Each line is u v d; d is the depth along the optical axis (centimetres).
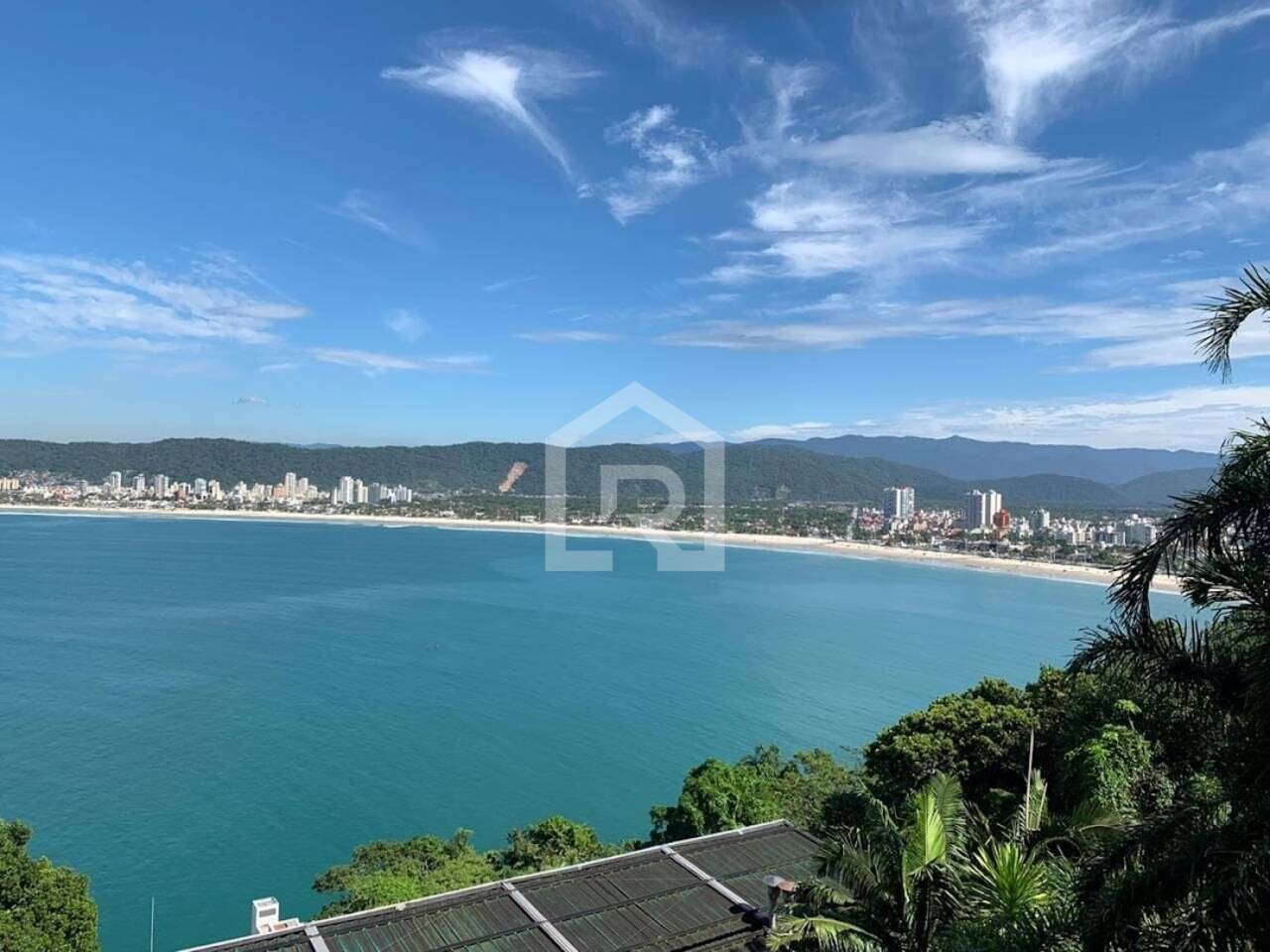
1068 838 1227
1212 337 769
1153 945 688
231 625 10138
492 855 3647
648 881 1795
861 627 11112
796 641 10006
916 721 3056
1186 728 802
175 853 4222
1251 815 677
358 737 6022
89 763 5362
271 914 1877
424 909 1642
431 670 8062
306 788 5069
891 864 1273
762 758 4431
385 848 3572
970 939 997
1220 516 720
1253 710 705
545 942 1538
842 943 1152
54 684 7138
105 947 3403
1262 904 628
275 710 6575
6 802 4741
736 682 7806
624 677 7944
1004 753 2775
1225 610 732
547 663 8475
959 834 1318
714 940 1572
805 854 1967
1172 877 673
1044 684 3130
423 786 5169
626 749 5919
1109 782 1838
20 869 2116
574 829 3544
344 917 1594
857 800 2789
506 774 5422
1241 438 738
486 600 12862
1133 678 807
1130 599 791
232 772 5294
